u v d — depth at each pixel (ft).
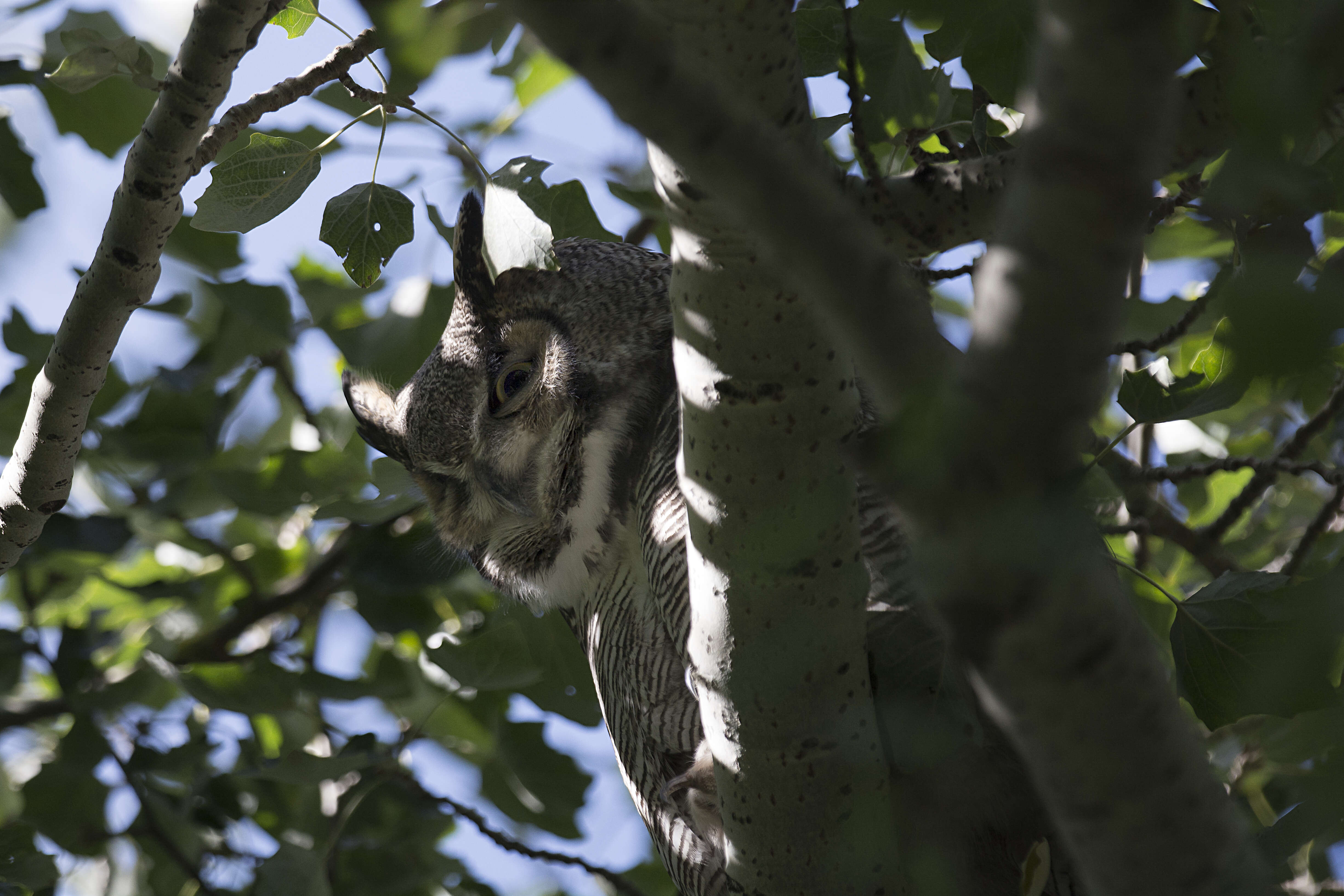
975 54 16.60
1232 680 17.56
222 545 36.29
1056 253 7.11
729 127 7.18
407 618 31.19
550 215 21.33
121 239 18.80
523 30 8.07
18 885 26.13
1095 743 9.07
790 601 13.97
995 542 7.87
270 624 38.09
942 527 8.03
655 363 24.91
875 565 17.78
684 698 21.74
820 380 12.73
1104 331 7.32
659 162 11.35
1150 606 26.20
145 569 38.52
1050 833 17.83
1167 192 22.41
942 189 18.69
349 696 28.84
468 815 27.32
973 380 7.60
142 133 18.01
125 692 30.50
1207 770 9.66
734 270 11.97
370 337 31.17
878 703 16.76
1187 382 15.92
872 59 22.26
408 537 31.01
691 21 10.25
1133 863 9.77
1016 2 16.10
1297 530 32.19
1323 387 6.81
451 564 30.09
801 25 21.75
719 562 14.02
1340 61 7.16
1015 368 7.44
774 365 12.57
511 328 27.43
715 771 15.71
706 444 13.33
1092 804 9.48
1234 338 6.50
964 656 8.80
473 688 26.40
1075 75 6.75
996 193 18.51
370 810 30.32
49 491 21.08
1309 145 10.68
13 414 30.07
